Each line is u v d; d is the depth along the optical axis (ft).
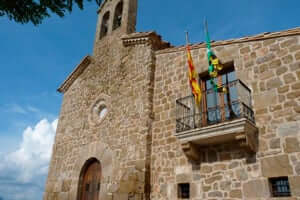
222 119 21.42
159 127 26.40
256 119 19.95
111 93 33.71
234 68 23.34
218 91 22.24
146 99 28.22
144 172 24.44
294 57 19.76
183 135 21.77
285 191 17.31
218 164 20.81
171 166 23.68
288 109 18.66
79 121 37.19
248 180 18.69
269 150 18.48
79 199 30.71
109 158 28.86
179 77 27.32
